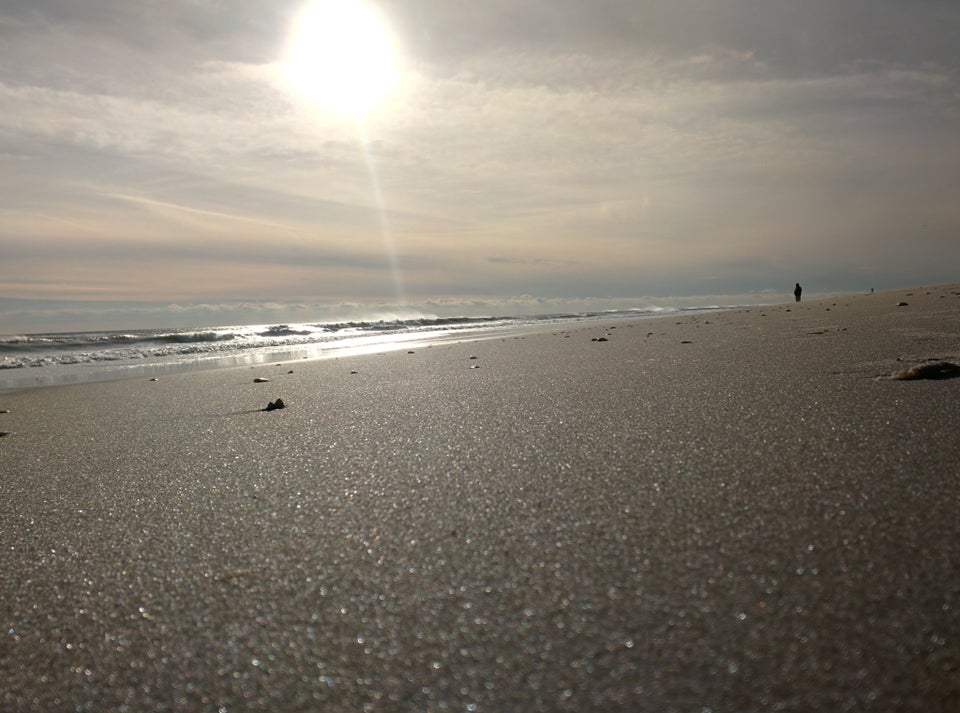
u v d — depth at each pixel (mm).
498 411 5004
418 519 2809
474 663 1800
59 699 1836
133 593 2383
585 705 1593
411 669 1804
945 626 1746
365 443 4270
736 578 2074
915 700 1513
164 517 3123
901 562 2072
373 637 1968
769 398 4613
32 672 1968
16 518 3275
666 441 3662
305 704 1710
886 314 11797
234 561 2566
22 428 6094
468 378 7309
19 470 4262
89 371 13008
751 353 7398
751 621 1847
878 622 1789
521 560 2342
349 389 7191
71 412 7012
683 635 1815
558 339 13516
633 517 2611
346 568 2416
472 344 13625
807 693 1561
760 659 1689
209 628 2109
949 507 2424
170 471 3961
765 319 14289
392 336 21531
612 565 2236
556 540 2473
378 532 2707
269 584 2350
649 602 1993
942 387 4449
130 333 23453
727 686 1605
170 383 9484
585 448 3658
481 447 3891
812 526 2379
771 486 2799
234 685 1819
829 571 2062
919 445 3168
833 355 6641
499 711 1608
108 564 2641
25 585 2512
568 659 1768
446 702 1661
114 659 1995
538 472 3293
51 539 2957
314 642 1975
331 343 19141
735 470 3047
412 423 4812
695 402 4703
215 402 6988
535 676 1718
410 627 1998
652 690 1618
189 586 2393
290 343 19641
